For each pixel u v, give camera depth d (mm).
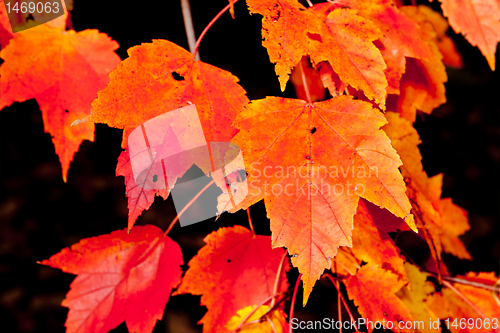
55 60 508
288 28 476
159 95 474
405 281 510
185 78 478
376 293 509
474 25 521
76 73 510
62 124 509
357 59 480
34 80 506
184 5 541
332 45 481
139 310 517
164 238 529
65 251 517
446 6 522
